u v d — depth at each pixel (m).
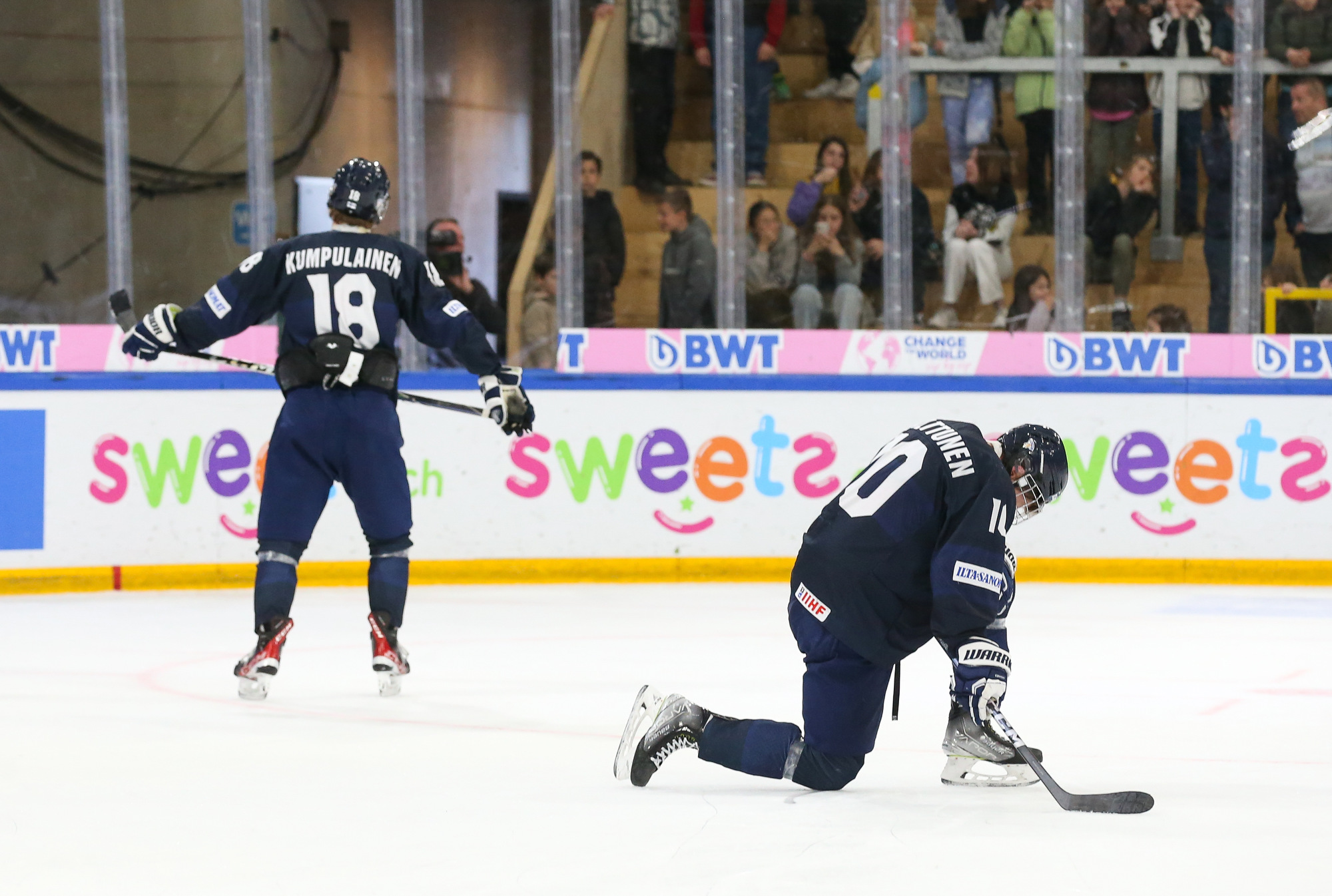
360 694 17.12
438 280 17.70
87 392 28.30
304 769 12.95
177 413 28.67
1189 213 32.06
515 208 31.53
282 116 30.88
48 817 11.08
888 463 11.48
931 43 31.59
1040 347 30.83
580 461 29.88
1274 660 19.88
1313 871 9.51
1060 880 9.25
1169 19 31.53
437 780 12.48
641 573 29.97
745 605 26.05
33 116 29.88
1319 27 31.62
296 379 17.02
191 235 30.77
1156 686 17.80
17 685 17.78
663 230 31.62
